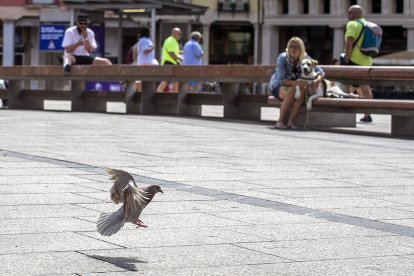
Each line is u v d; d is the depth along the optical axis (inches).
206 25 2588.6
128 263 262.4
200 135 650.2
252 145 589.3
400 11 2433.6
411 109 693.9
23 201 354.9
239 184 415.8
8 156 486.0
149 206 352.8
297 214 347.3
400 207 370.6
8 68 1013.8
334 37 2502.5
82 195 370.9
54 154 500.4
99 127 695.7
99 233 275.0
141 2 1316.4
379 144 626.8
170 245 287.4
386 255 282.8
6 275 244.4
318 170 474.3
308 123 772.0
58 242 286.5
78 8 1346.0
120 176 259.3
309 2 2509.8
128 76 914.1
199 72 846.5
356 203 376.8
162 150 540.1
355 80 747.4
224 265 263.7
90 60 962.1
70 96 989.2
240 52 2605.8
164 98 928.3
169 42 1144.8
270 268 261.9
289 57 737.0
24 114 850.1
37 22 2444.6
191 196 378.9
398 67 712.4
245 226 321.1
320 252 284.4
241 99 864.9
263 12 2556.6
